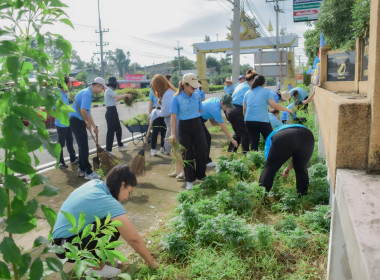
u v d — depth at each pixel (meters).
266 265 2.99
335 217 2.28
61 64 1.45
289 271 2.96
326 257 3.08
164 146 7.28
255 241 3.28
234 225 3.28
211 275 2.85
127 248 3.46
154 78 5.88
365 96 4.34
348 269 2.20
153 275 2.82
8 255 1.27
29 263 1.37
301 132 4.14
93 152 8.19
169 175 5.98
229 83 11.69
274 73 29.17
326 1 8.13
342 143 2.05
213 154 7.34
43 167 6.74
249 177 5.36
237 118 6.53
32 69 1.41
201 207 3.97
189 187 5.19
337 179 2.04
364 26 4.76
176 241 3.28
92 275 1.66
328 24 8.13
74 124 5.68
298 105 10.69
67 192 5.20
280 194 4.49
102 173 5.52
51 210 1.46
